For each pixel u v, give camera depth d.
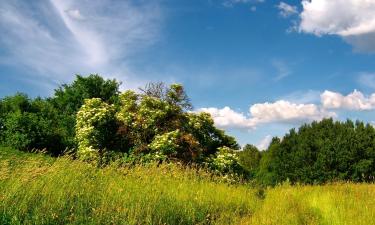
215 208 12.62
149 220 9.52
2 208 8.46
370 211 12.27
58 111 42.25
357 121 35.62
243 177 23.77
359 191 16.94
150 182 13.15
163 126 24.20
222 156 24.17
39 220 8.41
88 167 12.80
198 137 25.88
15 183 9.45
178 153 23.22
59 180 10.45
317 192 17.11
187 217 10.96
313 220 11.58
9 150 22.88
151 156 22.16
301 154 35.81
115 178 12.98
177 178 15.40
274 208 13.26
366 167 32.75
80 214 9.02
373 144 33.66
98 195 10.30
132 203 10.03
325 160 33.69
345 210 12.59
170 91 25.09
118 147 23.61
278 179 37.03
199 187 15.12
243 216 12.49
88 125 23.42
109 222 8.98
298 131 38.88
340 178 32.84
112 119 23.45
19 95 35.34
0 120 30.45
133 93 24.64
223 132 27.00
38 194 9.34
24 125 29.55
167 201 11.29
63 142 31.33
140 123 23.36
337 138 34.34
